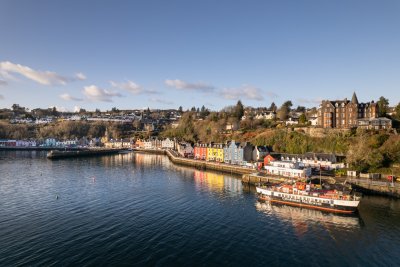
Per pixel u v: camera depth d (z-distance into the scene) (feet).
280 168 294.66
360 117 386.73
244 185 282.56
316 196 199.72
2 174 350.64
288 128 436.76
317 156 326.24
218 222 173.37
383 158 268.00
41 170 388.37
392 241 144.97
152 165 451.53
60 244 140.26
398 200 215.51
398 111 391.45
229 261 124.88
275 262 124.16
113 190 259.19
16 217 180.24
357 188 241.96
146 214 187.62
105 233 154.40
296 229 161.99
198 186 278.26
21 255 128.67
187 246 139.23
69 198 228.63
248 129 555.28
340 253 132.57
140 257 127.65
